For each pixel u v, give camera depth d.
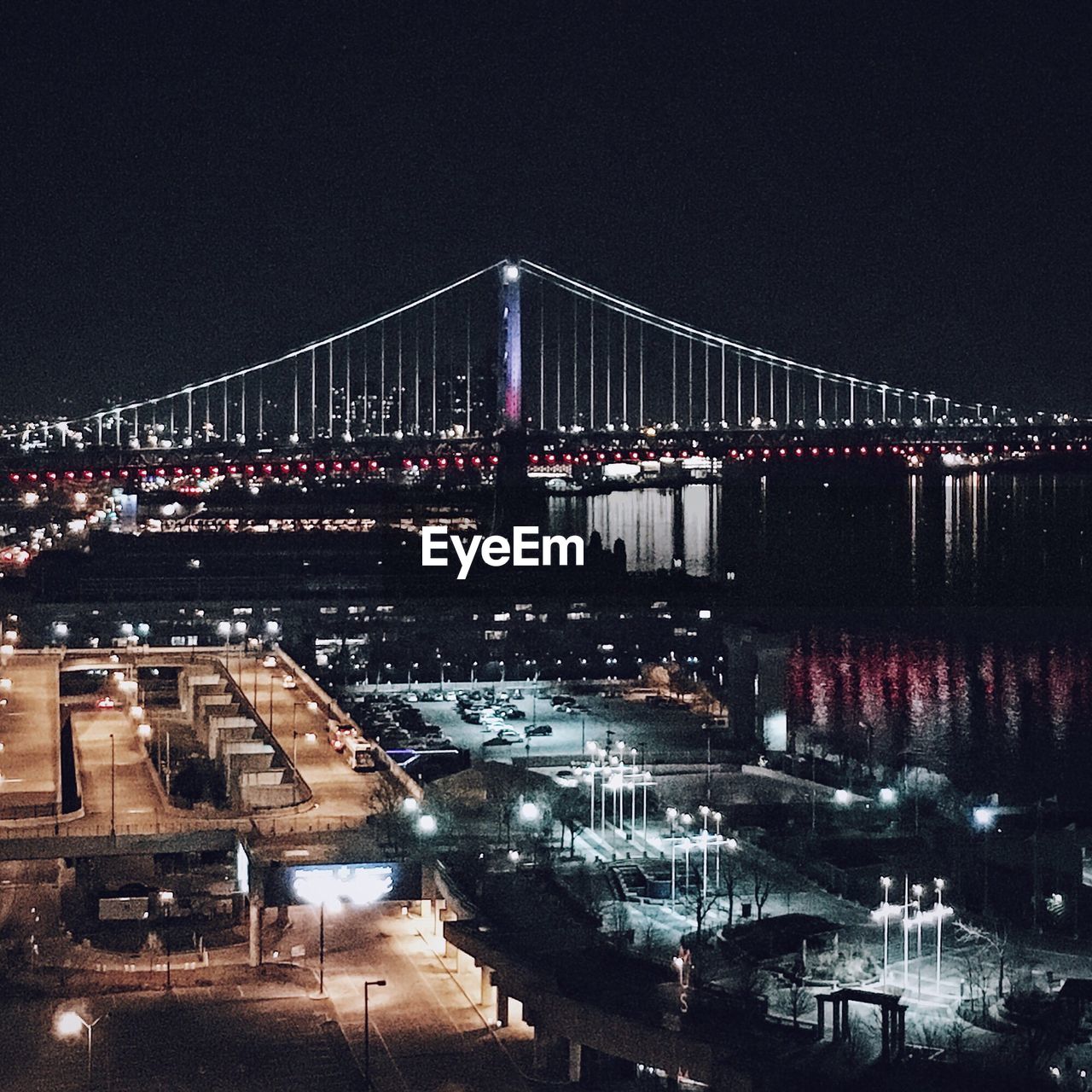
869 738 174.38
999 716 199.88
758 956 94.06
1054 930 104.81
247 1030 87.38
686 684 195.75
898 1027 81.81
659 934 99.44
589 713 184.38
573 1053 82.31
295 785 125.62
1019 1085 77.81
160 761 148.25
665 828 125.38
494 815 118.94
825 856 115.62
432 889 101.62
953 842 123.44
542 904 102.31
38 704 164.00
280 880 97.81
